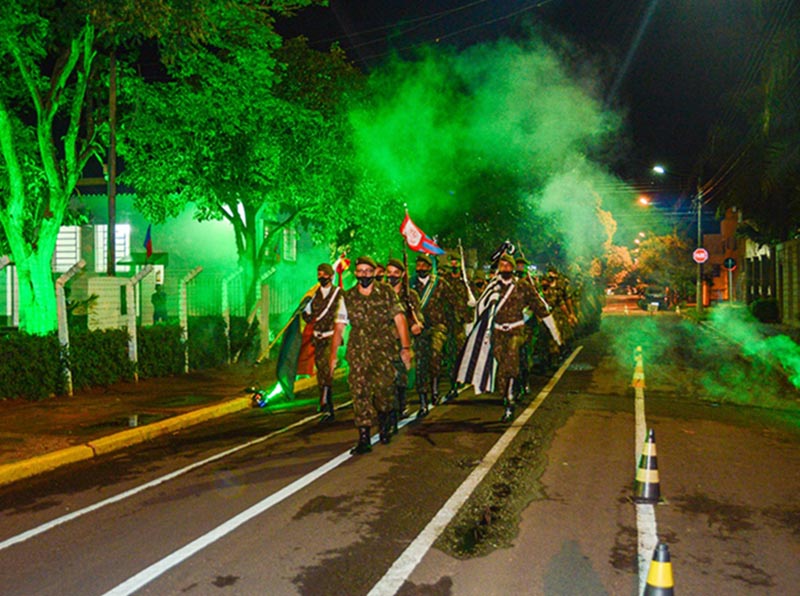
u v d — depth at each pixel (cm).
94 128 1823
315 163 1884
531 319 1323
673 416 1130
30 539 616
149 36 1325
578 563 544
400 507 675
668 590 371
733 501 696
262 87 1748
